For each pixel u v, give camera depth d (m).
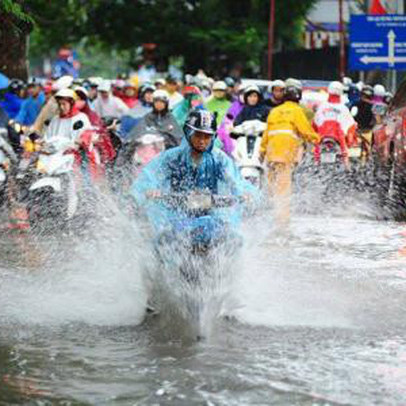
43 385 14.78
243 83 53.69
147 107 47.25
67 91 33.62
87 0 90.81
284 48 91.31
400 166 39.91
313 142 35.81
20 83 48.41
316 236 32.25
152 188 19.05
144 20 92.12
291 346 17.27
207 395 14.23
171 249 18.59
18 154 37.44
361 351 16.91
